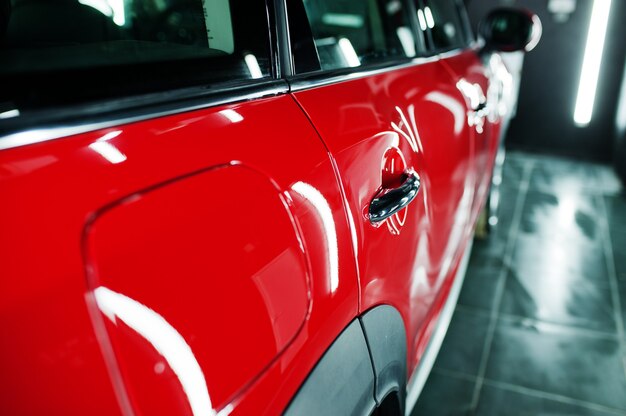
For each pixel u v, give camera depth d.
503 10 1.96
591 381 1.72
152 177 0.45
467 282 2.34
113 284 0.40
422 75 1.24
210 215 0.48
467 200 1.63
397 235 0.90
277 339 0.55
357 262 0.73
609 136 4.12
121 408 0.39
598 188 3.55
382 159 0.83
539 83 4.21
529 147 4.46
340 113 0.77
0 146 0.38
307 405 0.61
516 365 1.80
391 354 0.89
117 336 0.39
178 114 0.52
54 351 0.36
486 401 1.64
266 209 0.55
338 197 0.68
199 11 0.67
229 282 0.49
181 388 0.43
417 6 1.50
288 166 0.61
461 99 1.44
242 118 0.59
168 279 0.43
